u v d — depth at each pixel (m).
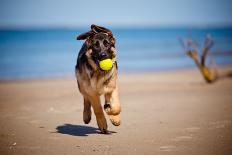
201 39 93.81
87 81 9.82
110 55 9.57
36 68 37.56
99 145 9.31
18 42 90.19
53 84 24.77
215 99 16.30
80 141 9.75
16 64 41.47
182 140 9.54
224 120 11.84
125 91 20.36
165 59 46.38
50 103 16.50
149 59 46.59
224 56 46.91
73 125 11.86
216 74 24.36
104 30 9.62
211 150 8.66
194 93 18.55
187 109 14.03
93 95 9.95
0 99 18.19
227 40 87.56
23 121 12.55
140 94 18.86
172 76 28.69
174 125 11.27
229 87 20.69
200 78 26.80
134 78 27.58
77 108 15.04
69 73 33.16
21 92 20.91
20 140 10.02
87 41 9.62
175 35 148.25
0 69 36.72
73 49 67.25
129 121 12.08
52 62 43.62
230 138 9.62
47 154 8.73
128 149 8.88
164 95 18.17
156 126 11.22
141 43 86.75
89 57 9.55
